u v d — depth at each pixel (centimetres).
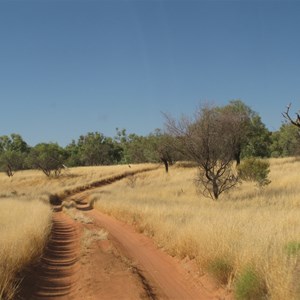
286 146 6631
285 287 655
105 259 1180
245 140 4884
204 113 2864
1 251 965
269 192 2716
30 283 953
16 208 2381
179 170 6172
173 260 1283
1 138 13100
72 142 14525
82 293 893
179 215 1944
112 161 13025
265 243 887
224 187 2856
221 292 891
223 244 996
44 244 1398
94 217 2720
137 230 1966
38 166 7531
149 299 854
